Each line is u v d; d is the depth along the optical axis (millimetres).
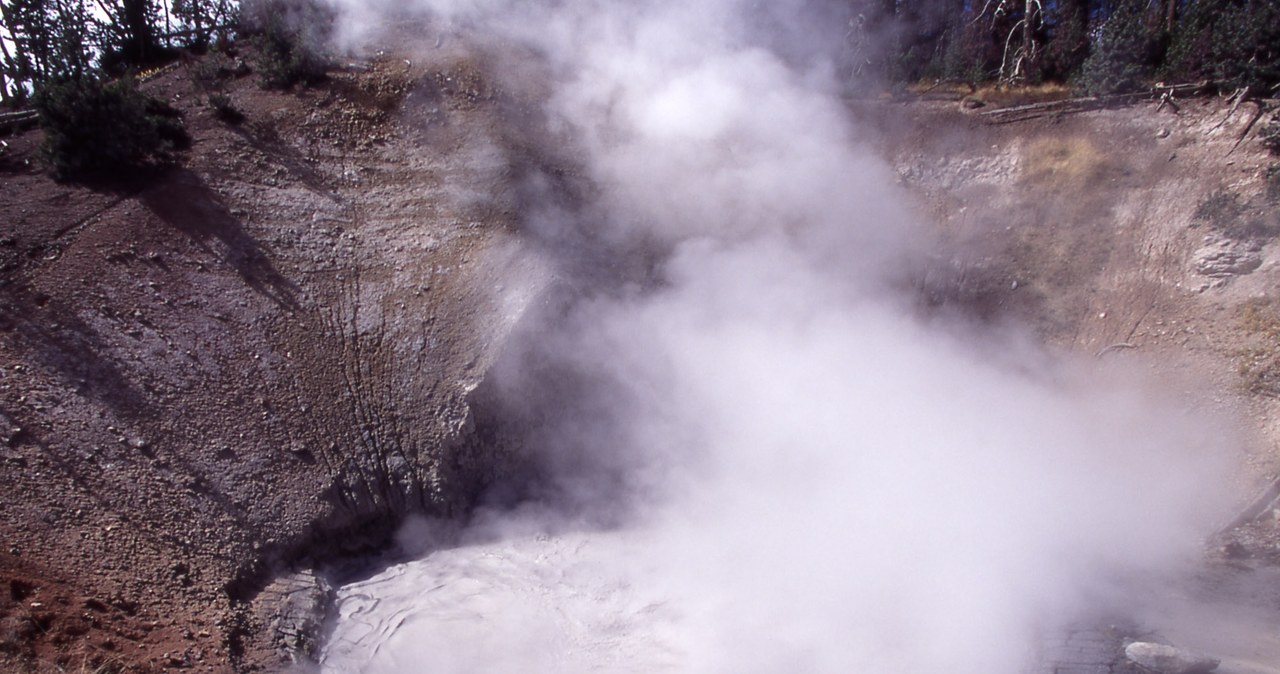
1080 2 22219
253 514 11289
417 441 12961
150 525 10406
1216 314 15898
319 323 13828
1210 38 18906
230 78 18359
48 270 12867
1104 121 19094
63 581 9188
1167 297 16562
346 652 10477
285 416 12516
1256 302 15562
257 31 19844
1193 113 18484
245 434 12031
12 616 8453
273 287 14008
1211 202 17000
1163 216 17500
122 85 15828
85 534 9883
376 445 12789
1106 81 19250
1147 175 18141
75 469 10555
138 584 9641
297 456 12188
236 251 14297
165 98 17453
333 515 12039
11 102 18000
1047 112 19547
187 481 11125
